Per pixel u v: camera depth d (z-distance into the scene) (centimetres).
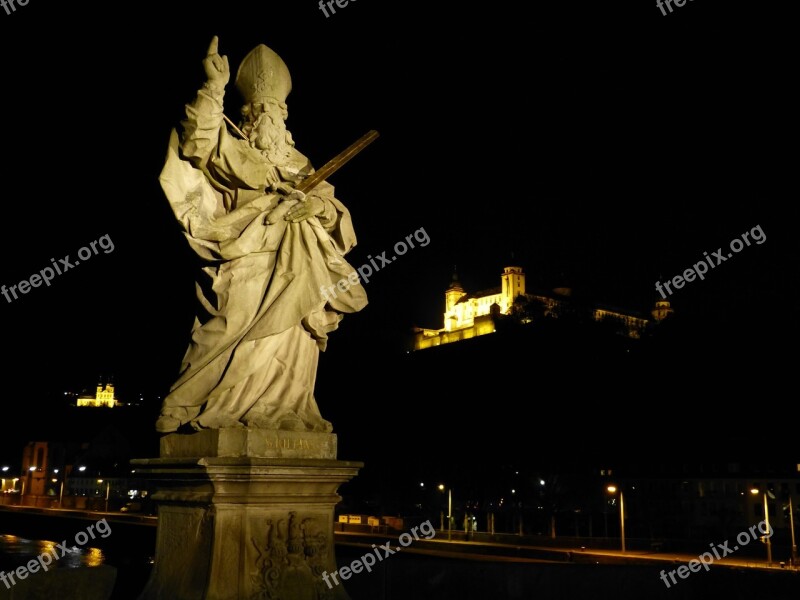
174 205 670
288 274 703
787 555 5428
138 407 6769
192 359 677
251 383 684
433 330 16550
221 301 684
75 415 8644
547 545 6303
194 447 658
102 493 8050
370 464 8362
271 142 757
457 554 5300
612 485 6844
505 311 15800
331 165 748
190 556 634
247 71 775
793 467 6412
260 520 645
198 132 665
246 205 703
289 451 672
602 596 809
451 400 8600
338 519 7588
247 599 621
